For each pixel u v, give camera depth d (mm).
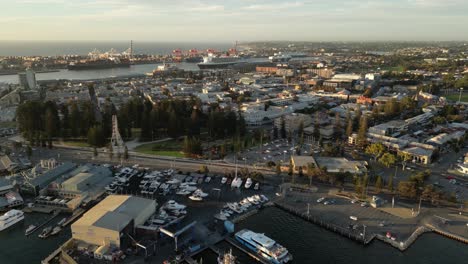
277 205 183625
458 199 189000
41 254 142375
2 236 154250
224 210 175750
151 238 150250
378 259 142500
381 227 162375
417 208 180250
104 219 146500
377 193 196250
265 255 141500
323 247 150000
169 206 176500
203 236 153625
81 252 139250
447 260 142125
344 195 193750
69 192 187125
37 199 182750
